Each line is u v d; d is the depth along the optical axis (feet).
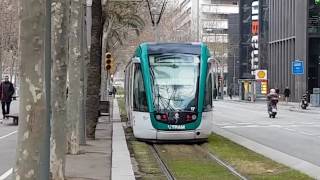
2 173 45.03
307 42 222.48
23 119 24.25
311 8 222.28
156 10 189.37
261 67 295.07
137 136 73.51
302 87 222.28
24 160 24.20
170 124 71.00
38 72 24.21
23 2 23.99
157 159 56.24
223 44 346.33
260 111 166.71
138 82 74.23
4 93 100.78
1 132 82.58
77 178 41.68
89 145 66.39
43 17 24.31
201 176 44.52
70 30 56.80
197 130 71.51
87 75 74.28
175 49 74.74
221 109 181.88
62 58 40.11
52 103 39.78
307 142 73.82
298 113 156.56
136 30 168.76
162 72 73.31
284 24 244.63
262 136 82.64
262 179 42.52
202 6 434.30
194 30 337.72
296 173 45.44
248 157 56.65
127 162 49.34
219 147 66.54
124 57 262.26
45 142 24.66
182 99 72.02
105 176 42.80
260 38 298.35
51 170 39.86
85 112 70.03
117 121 114.01
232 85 367.04
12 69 280.92
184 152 62.39
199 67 73.97
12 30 214.90
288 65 237.86
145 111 72.13
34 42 24.07
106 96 168.86
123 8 140.67
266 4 294.87
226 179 42.86
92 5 77.77
